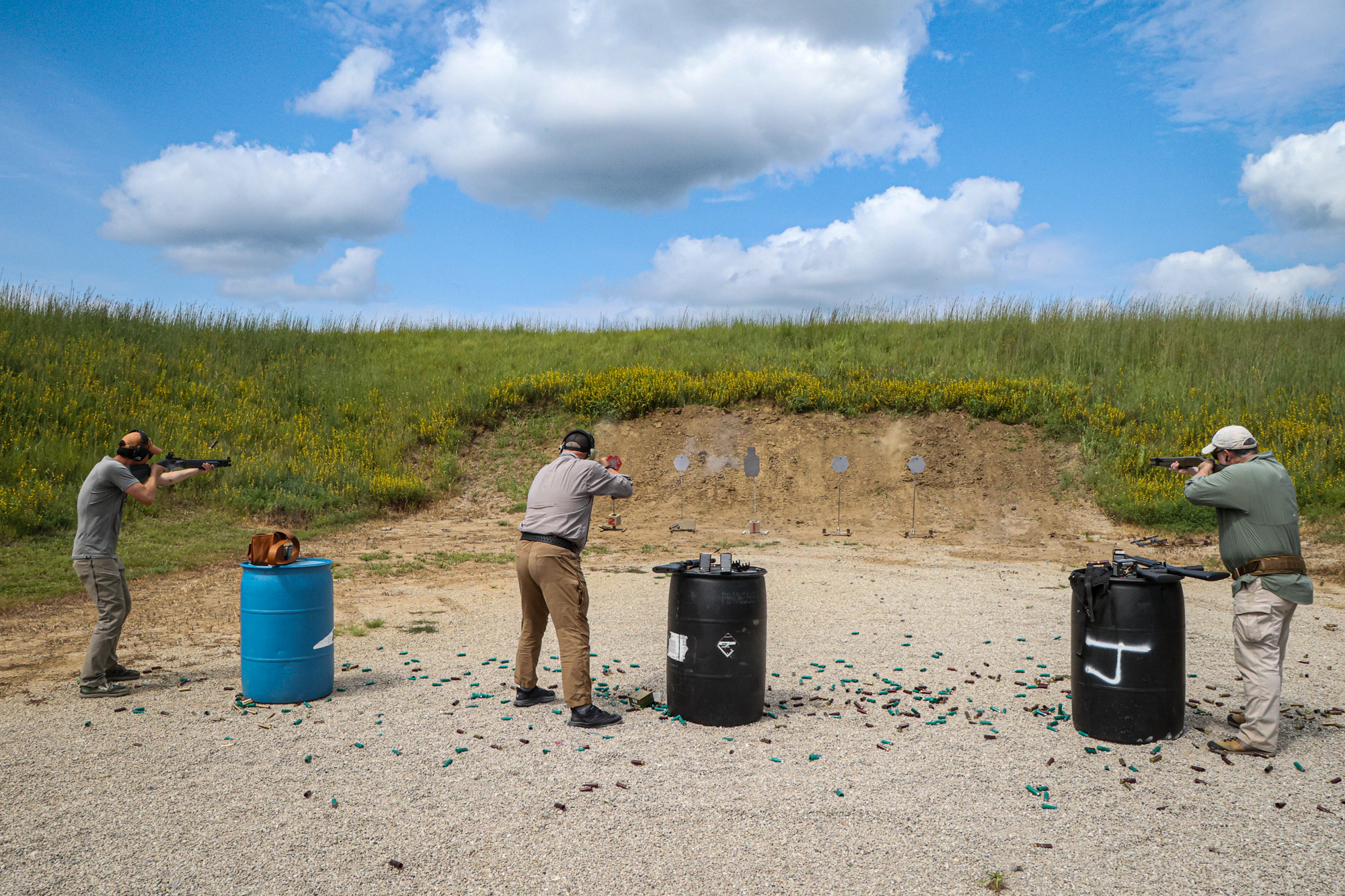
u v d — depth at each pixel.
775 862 3.37
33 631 7.75
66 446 14.41
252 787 4.09
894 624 8.23
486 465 18.94
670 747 4.73
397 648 7.25
